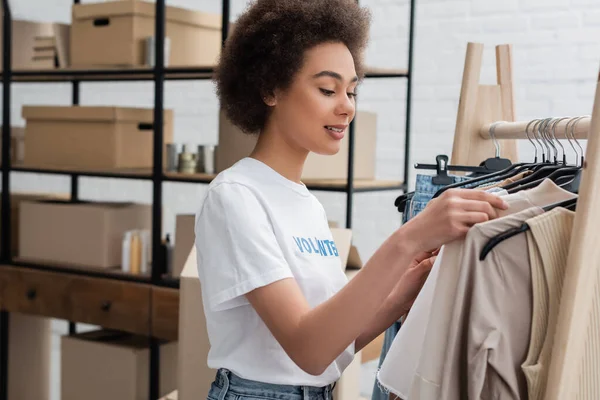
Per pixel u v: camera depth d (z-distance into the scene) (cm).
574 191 118
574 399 96
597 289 97
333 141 125
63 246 336
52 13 477
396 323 154
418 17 367
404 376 116
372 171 321
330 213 394
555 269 98
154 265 309
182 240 304
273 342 124
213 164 316
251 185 123
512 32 344
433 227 100
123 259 322
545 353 98
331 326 105
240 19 131
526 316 99
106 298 318
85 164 334
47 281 335
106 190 470
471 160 183
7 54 353
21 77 358
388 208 379
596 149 91
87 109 330
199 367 196
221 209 120
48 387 382
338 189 280
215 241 119
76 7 329
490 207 101
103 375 313
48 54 351
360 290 104
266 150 130
